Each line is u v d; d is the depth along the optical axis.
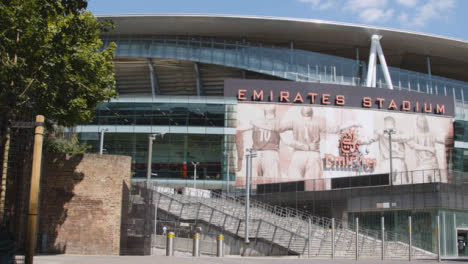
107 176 23.64
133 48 82.62
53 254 22.08
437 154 80.38
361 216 51.56
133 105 73.50
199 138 74.50
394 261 29.84
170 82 87.06
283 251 37.72
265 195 61.06
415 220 46.59
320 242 40.09
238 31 84.12
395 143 78.69
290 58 84.62
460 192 45.84
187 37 85.12
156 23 81.50
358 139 77.44
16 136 20.86
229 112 74.56
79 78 22.02
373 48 83.06
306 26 81.81
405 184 47.47
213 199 50.56
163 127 73.00
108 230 23.19
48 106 21.14
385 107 79.56
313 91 77.56
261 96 76.06
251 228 41.00
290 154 75.31
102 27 23.50
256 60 83.31
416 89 89.56
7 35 19.05
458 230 45.81
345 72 86.31
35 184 12.03
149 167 45.31
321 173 75.31
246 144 74.75
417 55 93.25
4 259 14.30
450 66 97.56
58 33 19.91
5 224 20.66
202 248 34.44
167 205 43.06
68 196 23.19
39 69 19.94
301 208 56.66
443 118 81.88
